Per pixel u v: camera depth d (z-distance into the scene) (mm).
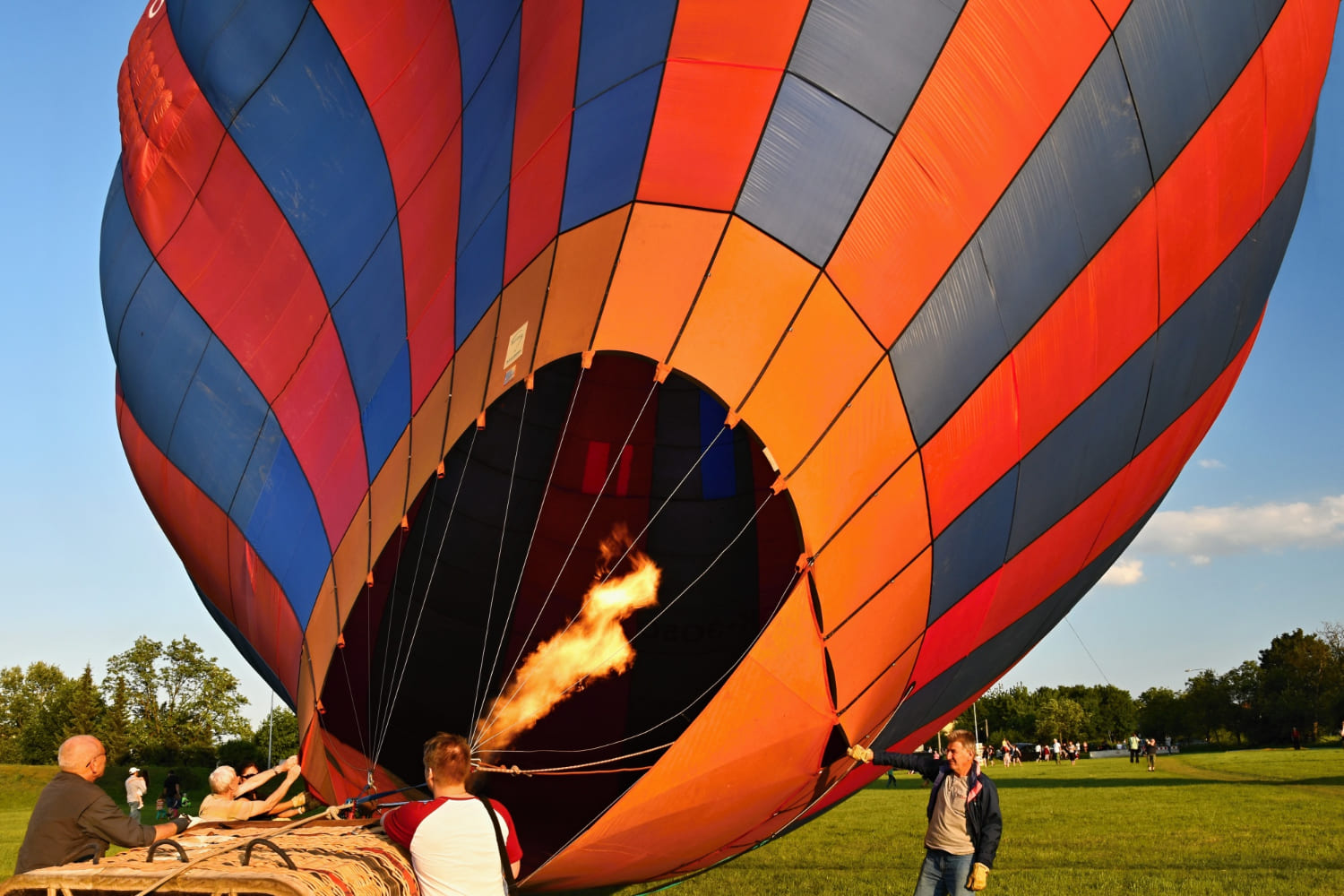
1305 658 94312
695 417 14109
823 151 7230
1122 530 10211
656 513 14742
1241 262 9391
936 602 7766
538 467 14203
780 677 6758
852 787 9125
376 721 12617
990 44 7531
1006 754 54750
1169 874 9594
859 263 7168
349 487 9188
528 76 8359
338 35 10461
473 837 3932
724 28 7359
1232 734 98188
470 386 7715
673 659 14867
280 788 7062
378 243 9781
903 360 7242
